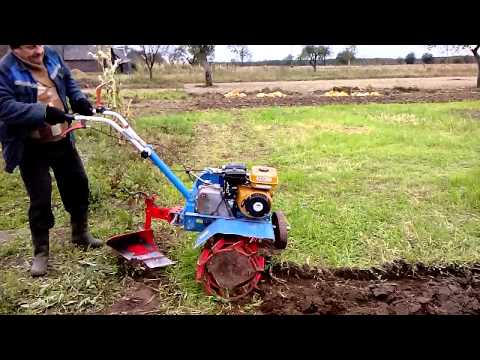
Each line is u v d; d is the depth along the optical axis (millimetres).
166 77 34875
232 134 10539
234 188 4105
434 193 6305
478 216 5645
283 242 4340
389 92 20938
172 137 9867
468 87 23219
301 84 28750
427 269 4559
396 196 6277
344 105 15820
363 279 4438
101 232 5152
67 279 4219
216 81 33438
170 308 3873
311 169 7570
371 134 10109
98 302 3947
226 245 3990
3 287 4031
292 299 4000
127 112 9750
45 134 4180
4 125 3973
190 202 4215
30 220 4328
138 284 4215
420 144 9125
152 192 6406
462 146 8883
